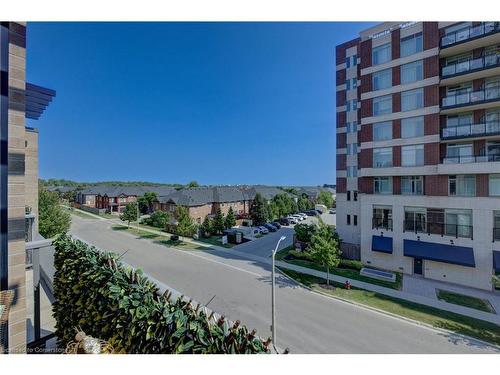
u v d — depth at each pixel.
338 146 25.00
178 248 26.61
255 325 11.23
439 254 16.66
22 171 4.03
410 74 18.42
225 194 51.28
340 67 25.09
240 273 18.53
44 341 6.00
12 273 3.87
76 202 74.75
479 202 15.88
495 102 15.57
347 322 11.58
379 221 19.62
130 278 4.41
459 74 16.58
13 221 3.91
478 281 15.74
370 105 20.14
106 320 4.28
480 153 16.50
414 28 18.22
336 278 17.42
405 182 18.92
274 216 42.69
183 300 3.77
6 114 3.88
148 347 3.51
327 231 17.36
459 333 10.77
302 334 10.53
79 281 5.00
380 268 19.28
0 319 3.39
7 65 3.92
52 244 6.06
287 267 19.97
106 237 32.44
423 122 17.73
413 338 10.39
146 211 55.53
